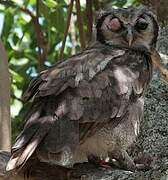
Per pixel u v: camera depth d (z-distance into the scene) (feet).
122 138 32.27
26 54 51.44
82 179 31.30
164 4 40.09
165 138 33.22
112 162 32.55
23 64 51.29
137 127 32.86
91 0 45.98
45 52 47.73
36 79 31.81
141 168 31.60
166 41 38.60
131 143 32.81
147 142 33.17
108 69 32.78
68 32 48.65
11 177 29.55
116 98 32.24
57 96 30.81
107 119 31.78
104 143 31.91
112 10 35.42
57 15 46.29
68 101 30.81
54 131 29.81
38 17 46.80
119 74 32.86
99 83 32.04
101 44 35.04
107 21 35.01
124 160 32.22
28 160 29.40
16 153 28.94
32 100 30.94
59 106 30.48
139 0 43.98
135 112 32.76
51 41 51.13
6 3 48.80
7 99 36.52
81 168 31.86
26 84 48.73
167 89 35.91
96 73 32.19
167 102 35.32
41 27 49.80
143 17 35.09
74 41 50.03
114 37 34.78
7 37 50.29
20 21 53.06
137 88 33.01
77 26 49.06
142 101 33.17
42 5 46.39
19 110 49.03
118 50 33.99
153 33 35.22
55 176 30.73
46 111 30.32
